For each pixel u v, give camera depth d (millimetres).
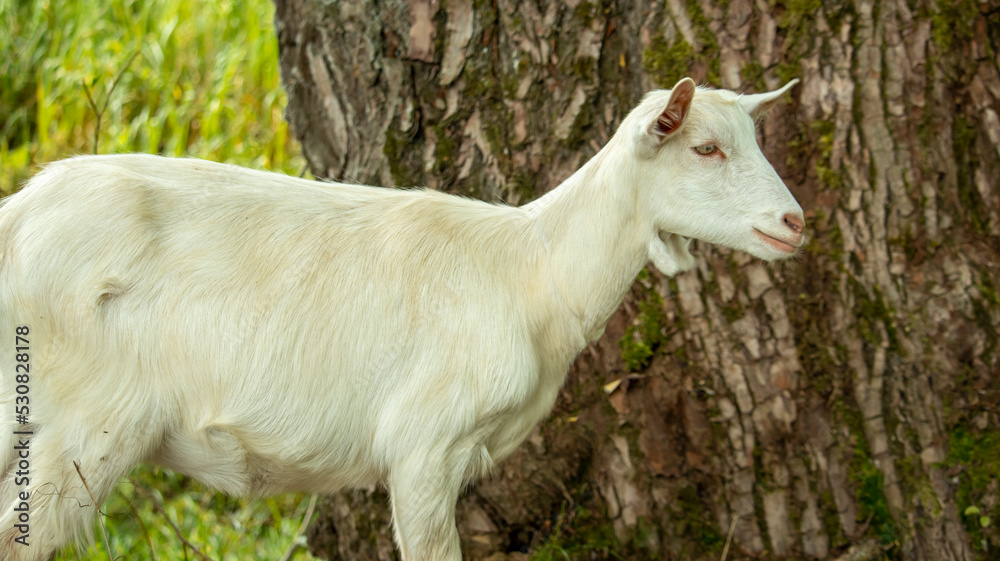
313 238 2508
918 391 3168
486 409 2527
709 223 2545
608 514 3410
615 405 3342
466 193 3344
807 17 3066
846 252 3158
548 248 2705
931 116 3119
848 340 3176
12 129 6082
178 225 2400
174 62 6453
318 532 3693
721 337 3203
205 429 2422
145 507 4074
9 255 2334
